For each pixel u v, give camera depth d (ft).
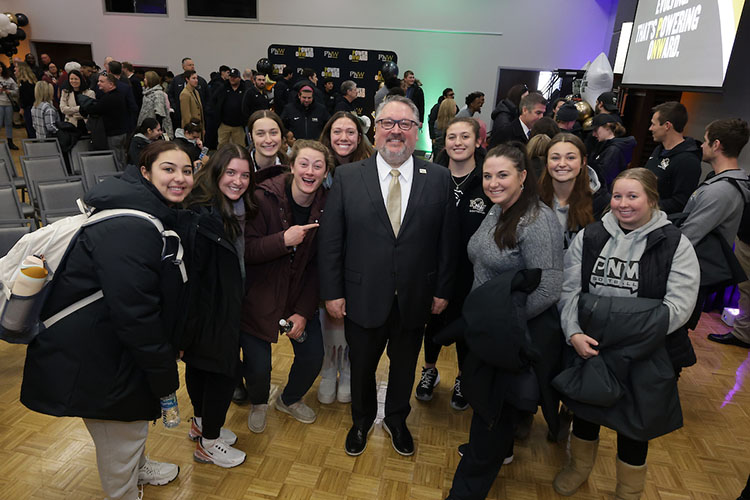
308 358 7.01
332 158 6.64
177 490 6.21
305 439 7.27
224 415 6.40
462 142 6.86
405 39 33.50
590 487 6.57
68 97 19.70
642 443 5.57
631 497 5.85
